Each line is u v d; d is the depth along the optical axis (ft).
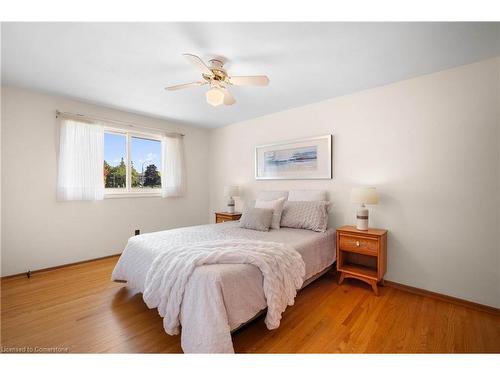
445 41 5.76
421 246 7.72
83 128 10.26
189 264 4.92
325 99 9.98
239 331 5.53
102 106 10.91
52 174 9.60
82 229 10.44
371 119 8.78
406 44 5.89
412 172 7.89
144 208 12.66
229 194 12.96
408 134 7.96
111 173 11.66
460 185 7.07
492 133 6.59
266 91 9.07
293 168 11.15
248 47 6.05
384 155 8.48
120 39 5.74
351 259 9.23
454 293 7.14
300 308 6.68
